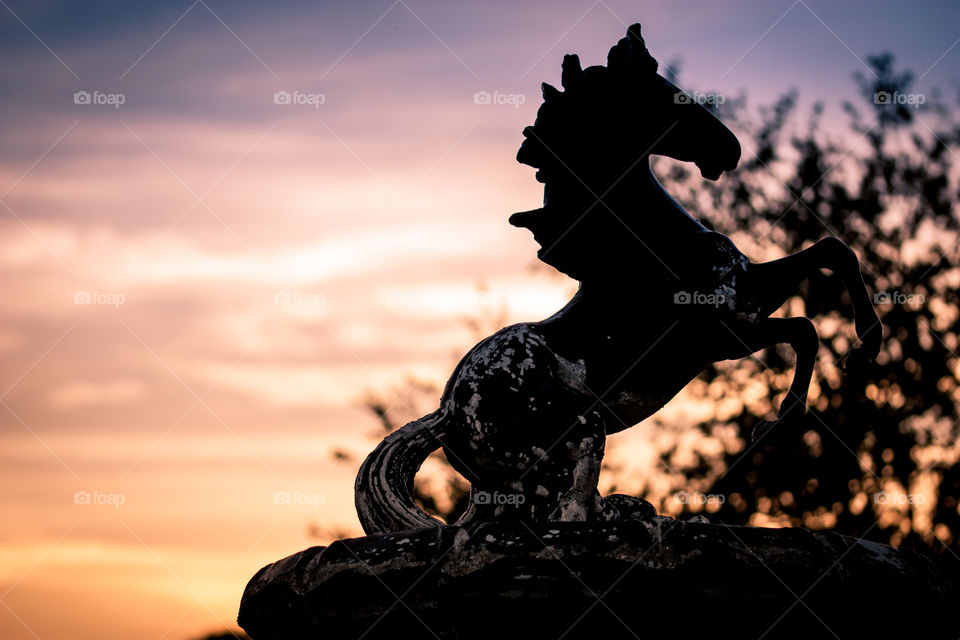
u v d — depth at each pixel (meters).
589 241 4.55
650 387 4.44
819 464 10.57
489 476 4.37
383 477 4.30
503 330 4.48
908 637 3.93
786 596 3.79
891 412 10.75
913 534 10.51
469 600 3.81
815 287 10.98
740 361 10.95
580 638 3.83
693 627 3.82
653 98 4.55
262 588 4.14
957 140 11.49
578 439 4.29
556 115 4.61
